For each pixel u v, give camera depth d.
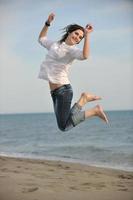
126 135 22.89
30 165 8.36
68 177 7.00
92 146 16.36
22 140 21.69
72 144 17.83
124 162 10.95
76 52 3.53
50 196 5.09
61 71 3.66
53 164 8.95
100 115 3.64
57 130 30.42
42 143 19.06
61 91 3.65
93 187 6.09
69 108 3.65
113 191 5.81
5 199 4.73
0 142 20.36
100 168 8.74
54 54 3.65
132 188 6.11
